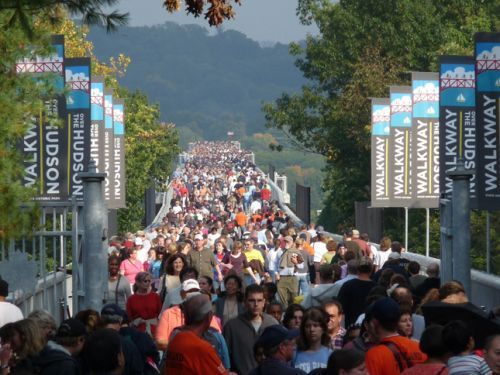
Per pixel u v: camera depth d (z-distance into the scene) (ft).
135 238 177.47
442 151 146.92
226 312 86.22
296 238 159.53
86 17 60.59
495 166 118.32
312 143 377.71
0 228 68.64
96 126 177.06
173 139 446.19
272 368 53.31
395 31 347.15
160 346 74.90
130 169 356.59
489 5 341.82
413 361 53.01
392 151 181.78
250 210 406.82
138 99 380.17
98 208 93.61
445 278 110.01
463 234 108.17
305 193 318.45
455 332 49.67
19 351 53.62
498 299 115.03
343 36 367.66
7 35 67.97
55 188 125.70
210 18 61.67
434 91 176.76
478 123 118.42
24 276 87.40
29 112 71.20
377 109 183.01
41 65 112.27
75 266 92.73
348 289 86.79
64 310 93.91
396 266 104.94
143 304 90.63
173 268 104.17
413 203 180.34
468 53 308.81
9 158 69.82
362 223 241.55
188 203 469.16
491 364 49.73
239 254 153.79
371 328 54.34
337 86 375.66
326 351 61.93
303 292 151.23
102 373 51.42
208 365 54.85
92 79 176.76
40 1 59.21
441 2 358.23
